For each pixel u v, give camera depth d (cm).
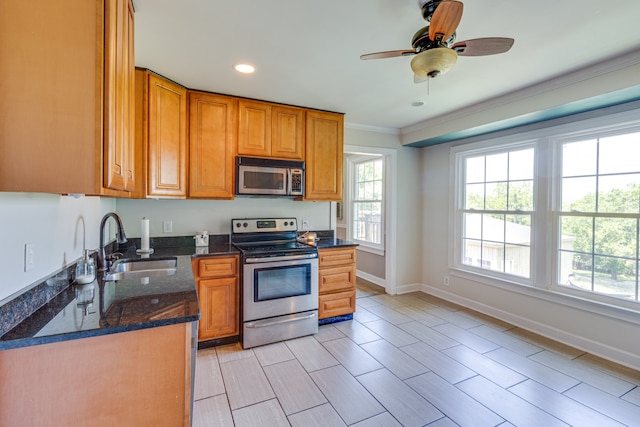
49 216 135
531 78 247
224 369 234
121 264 219
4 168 93
